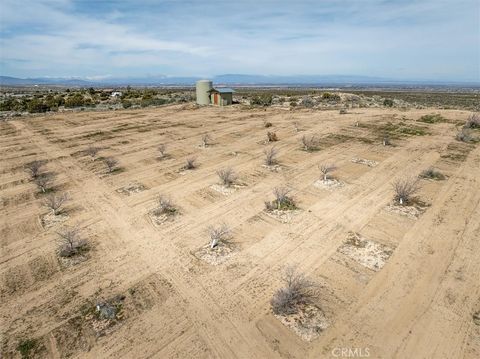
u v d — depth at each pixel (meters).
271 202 14.13
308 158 20.09
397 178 16.44
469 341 7.20
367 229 11.80
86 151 23.05
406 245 10.77
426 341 7.25
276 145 23.23
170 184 16.67
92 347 7.38
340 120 30.98
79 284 9.49
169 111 40.22
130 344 7.44
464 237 11.11
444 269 9.55
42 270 10.18
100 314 8.33
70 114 39.00
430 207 13.28
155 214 13.51
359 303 8.40
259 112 37.78
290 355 7.01
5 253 11.12
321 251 10.64
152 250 11.03
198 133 27.70
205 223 12.64
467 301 8.33
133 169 19.14
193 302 8.67
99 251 11.07
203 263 10.27
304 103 45.31
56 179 17.89
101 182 17.28
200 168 18.92
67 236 11.27
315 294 8.73
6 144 25.36
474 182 15.67
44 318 8.29
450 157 19.55
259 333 7.62
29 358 7.16
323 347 7.18
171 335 7.66
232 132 27.81
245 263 10.20
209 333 7.69
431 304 8.28
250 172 17.92
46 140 26.44
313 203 13.97
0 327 8.05
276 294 8.71
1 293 9.23
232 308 8.42
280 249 10.84
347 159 19.67
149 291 9.13
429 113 32.66
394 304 8.33
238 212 13.41
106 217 13.41
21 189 16.61
